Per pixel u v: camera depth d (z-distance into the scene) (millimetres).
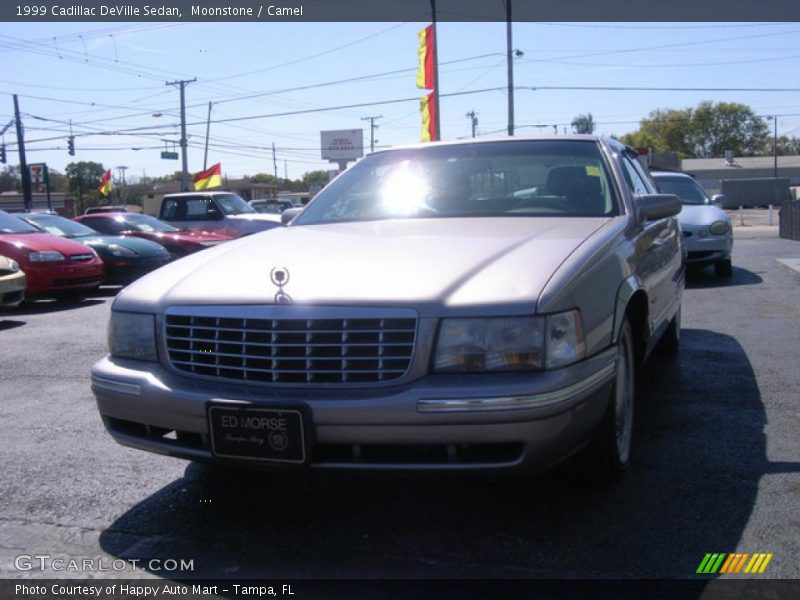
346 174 4824
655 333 4637
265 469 2951
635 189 4695
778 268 12234
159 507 3637
